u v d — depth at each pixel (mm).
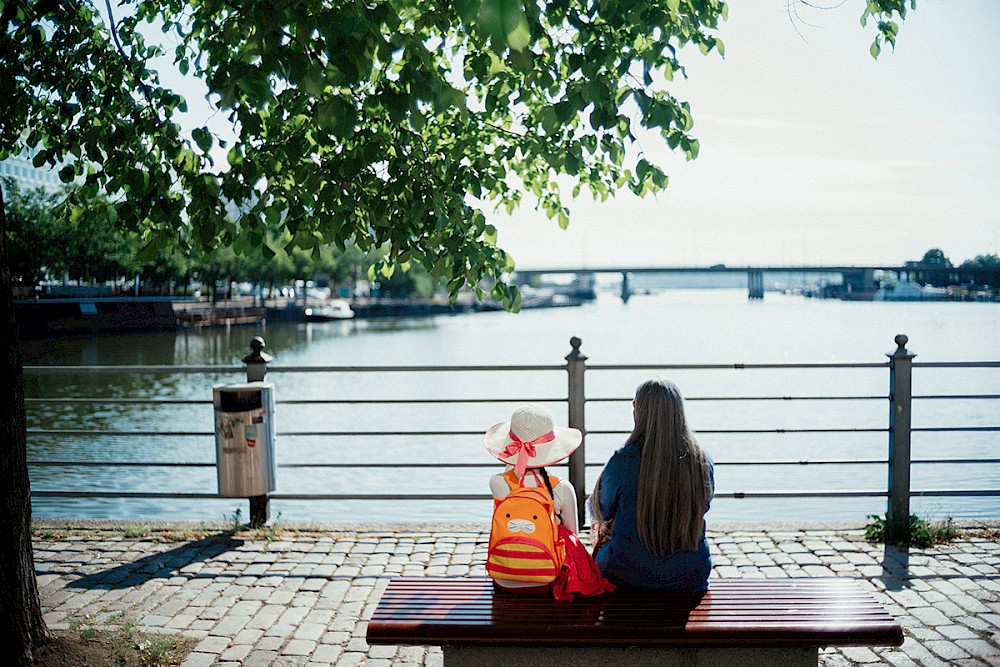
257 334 88438
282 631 5035
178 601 5504
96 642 4695
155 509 12023
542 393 39281
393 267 4609
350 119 3432
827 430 6730
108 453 18891
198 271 87562
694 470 3713
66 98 4859
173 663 4590
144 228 4820
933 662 4539
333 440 22219
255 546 6633
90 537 6887
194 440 21094
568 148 5039
